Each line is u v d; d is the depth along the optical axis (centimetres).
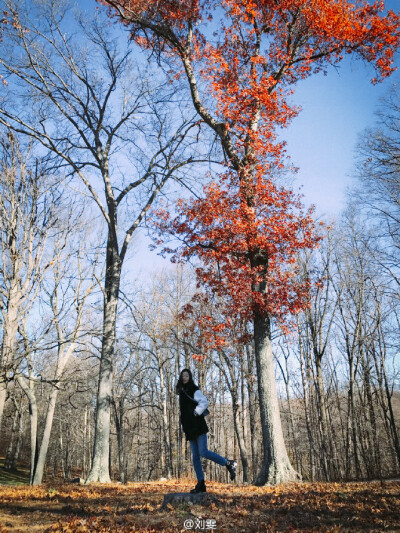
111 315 1633
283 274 1332
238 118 1331
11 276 1020
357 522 543
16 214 1077
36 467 1527
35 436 1577
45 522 585
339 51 1481
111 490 1088
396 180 2052
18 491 1008
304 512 609
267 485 1073
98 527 533
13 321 968
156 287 3041
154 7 1547
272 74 1502
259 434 3362
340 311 2903
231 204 1308
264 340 1258
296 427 3516
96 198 1758
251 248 1258
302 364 2839
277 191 1291
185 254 1401
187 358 3228
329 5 1362
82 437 4016
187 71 1577
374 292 2784
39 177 1152
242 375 2608
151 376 3356
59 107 1775
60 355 1581
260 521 558
